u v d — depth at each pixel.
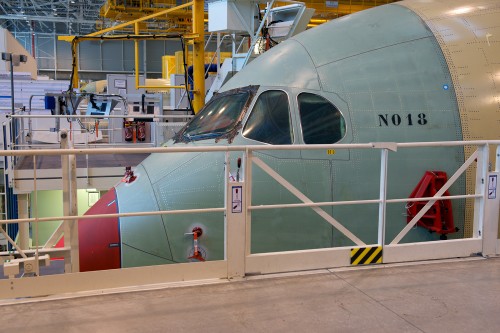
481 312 3.47
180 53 27.33
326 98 5.10
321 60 5.38
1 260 4.20
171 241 4.79
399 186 4.95
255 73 5.56
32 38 40.09
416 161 4.97
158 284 3.89
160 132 13.59
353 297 3.71
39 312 3.38
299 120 5.03
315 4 19.92
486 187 4.60
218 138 5.13
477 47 5.41
